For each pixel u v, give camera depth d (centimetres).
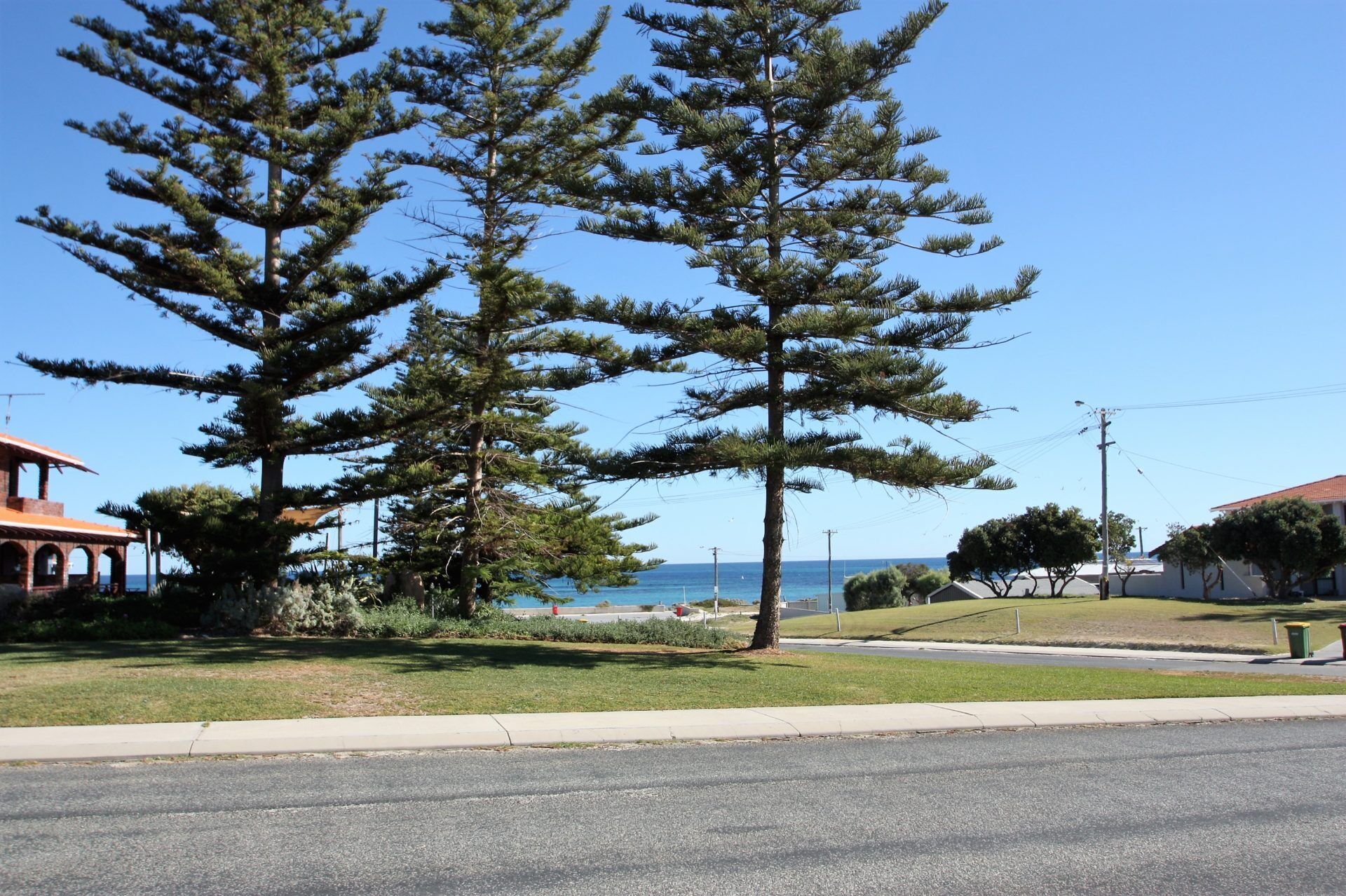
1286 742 1088
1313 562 4378
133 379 2008
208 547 2273
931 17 1797
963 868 598
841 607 7106
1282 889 568
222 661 1505
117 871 559
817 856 616
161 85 2091
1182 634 3359
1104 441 4662
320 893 530
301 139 2073
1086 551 5619
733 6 1947
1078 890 562
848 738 1076
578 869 582
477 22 2247
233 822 670
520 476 2570
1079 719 1209
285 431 2109
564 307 1808
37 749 871
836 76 1783
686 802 750
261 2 2136
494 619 2408
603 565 2678
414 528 2597
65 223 1903
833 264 1808
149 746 896
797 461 1758
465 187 2444
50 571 3234
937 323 1861
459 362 2339
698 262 1767
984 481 1816
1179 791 817
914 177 1898
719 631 2552
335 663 1516
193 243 2019
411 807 719
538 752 948
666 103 1888
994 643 3509
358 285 2080
